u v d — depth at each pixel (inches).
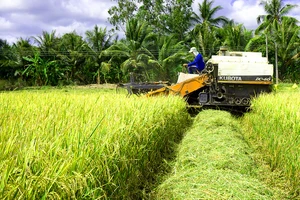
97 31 1533.0
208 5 1595.7
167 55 1299.2
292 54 1408.7
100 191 115.0
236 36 1395.2
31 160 97.3
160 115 228.8
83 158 109.3
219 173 166.2
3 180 84.6
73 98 295.0
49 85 1460.4
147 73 1339.8
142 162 177.9
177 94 415.2
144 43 1382.9
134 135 165.5
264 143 258.2
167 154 233.0
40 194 92.2
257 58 413.4
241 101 409.7
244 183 153.3
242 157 199.9
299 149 191.2
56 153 106.0
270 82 403.5
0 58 1497.3
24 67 1518.2
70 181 100.2
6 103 237.9
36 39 1533.0
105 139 131.3
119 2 1659.7
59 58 1557.6
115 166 132.0
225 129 271.4
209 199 136.3
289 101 286.4
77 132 126.0
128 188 151.1
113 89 1072.8
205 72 416.8
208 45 1391.5
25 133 124.7
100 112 182.2
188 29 1641.2
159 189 159.8
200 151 210.8
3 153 99.7
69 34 1549.0
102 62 1430.9
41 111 183.5
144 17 1678.2
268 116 279.7
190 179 160.7
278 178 195.2
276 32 1366.9
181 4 1635.1
